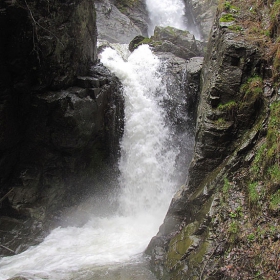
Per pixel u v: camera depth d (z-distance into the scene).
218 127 8.08
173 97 12.41
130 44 16.94
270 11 9.04
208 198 7.50
